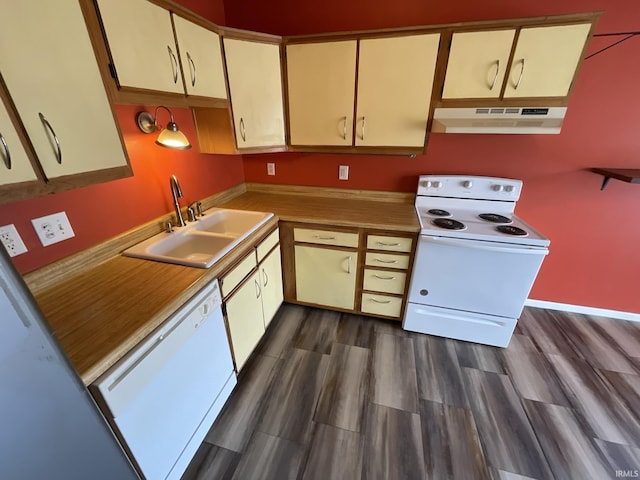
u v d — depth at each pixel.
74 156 0.89
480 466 1.29
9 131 0.72
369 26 1.88
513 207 2.02
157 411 1.04
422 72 1.67
